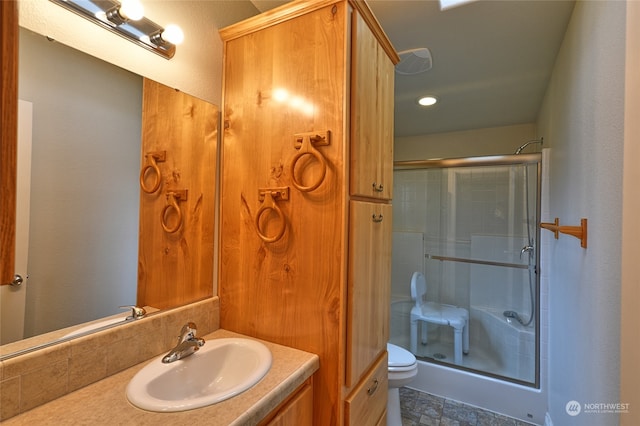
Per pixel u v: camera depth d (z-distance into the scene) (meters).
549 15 1.44
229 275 1.30
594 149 1.09
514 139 3.12
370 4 1.40
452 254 2.85
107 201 0.98
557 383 1.79
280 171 1.17
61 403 0.78
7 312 0.76
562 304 1.67
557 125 1.84
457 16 1.46
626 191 0.77
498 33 1.59
